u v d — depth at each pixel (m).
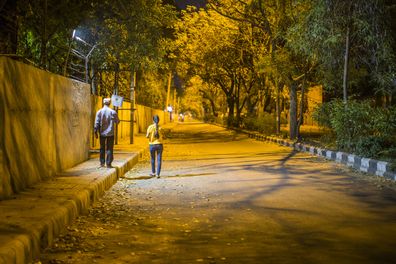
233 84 52.75
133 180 13.47
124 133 30.67
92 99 20.31
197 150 25.11
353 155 15.88
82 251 6.32
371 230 7.47
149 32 20.33
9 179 8.42
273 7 26.17
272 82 31.84
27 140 9.44
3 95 8.15
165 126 59.16
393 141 15.78
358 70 20.73
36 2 15.51
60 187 9.47
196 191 11.45
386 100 24.03
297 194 10.81
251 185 12.28
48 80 10.91
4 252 4.92
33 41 17.62
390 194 10.70
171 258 6.06
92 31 20.59
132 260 5.97
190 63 44.56
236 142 31.72
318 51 19.00
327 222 8.03
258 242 6.81
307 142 25.05
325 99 36.03
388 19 17.36
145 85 41.75
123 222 8.08
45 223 6.35
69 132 13.07
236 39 38.50
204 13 38.59
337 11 17.44
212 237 7.10
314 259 6.00
